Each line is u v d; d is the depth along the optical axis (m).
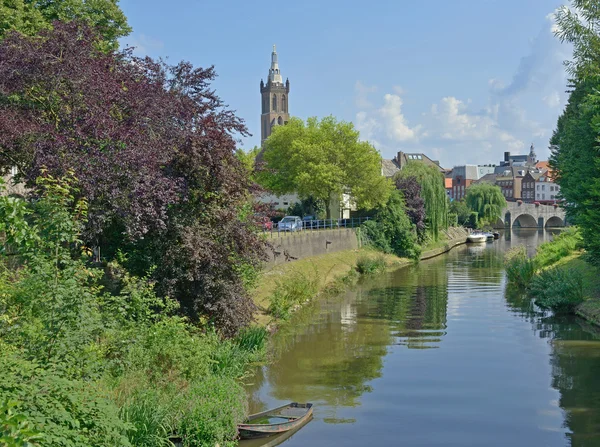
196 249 18.66
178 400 14.29
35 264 12.84
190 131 19.58
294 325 30.36
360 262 54.22
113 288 19.77
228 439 14.73
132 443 12.45
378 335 27.98
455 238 92.38
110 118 17.95
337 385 20.23
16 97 18.33
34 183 17.50
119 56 21.38
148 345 16.36
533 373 21.55
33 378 10.06
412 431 16.23
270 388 19.83
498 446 15.20
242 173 21.53
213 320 20.34
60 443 8.98
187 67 21.66
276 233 47.81
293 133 62.66
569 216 40.78
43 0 29.31
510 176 199.00
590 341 26.33
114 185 17.33
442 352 24.72
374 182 62.56
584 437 15.77
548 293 34.16
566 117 44.97
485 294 40.50
